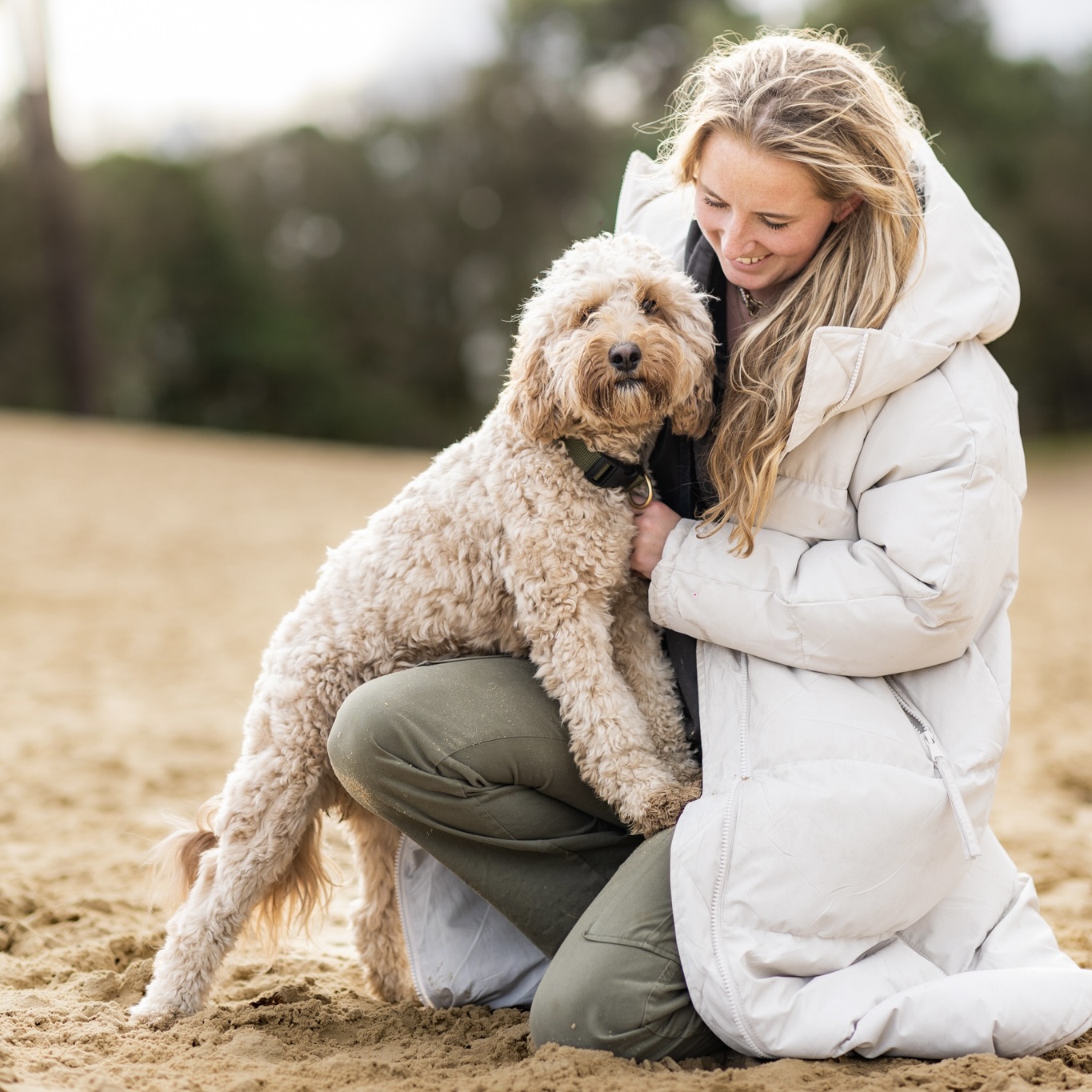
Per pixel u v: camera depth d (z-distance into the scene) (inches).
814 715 108.2
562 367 119.1
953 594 105.7
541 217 1551.4
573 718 116.4
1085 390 1565.0
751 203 111.2
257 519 569.9
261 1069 104.9
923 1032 101.4
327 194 1525.6
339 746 113.5
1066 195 1451.8
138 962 131.5
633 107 1578.5
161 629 353.4
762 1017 101.3
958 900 112.7
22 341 1349.7
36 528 518.3
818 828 103.7
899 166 110.0
